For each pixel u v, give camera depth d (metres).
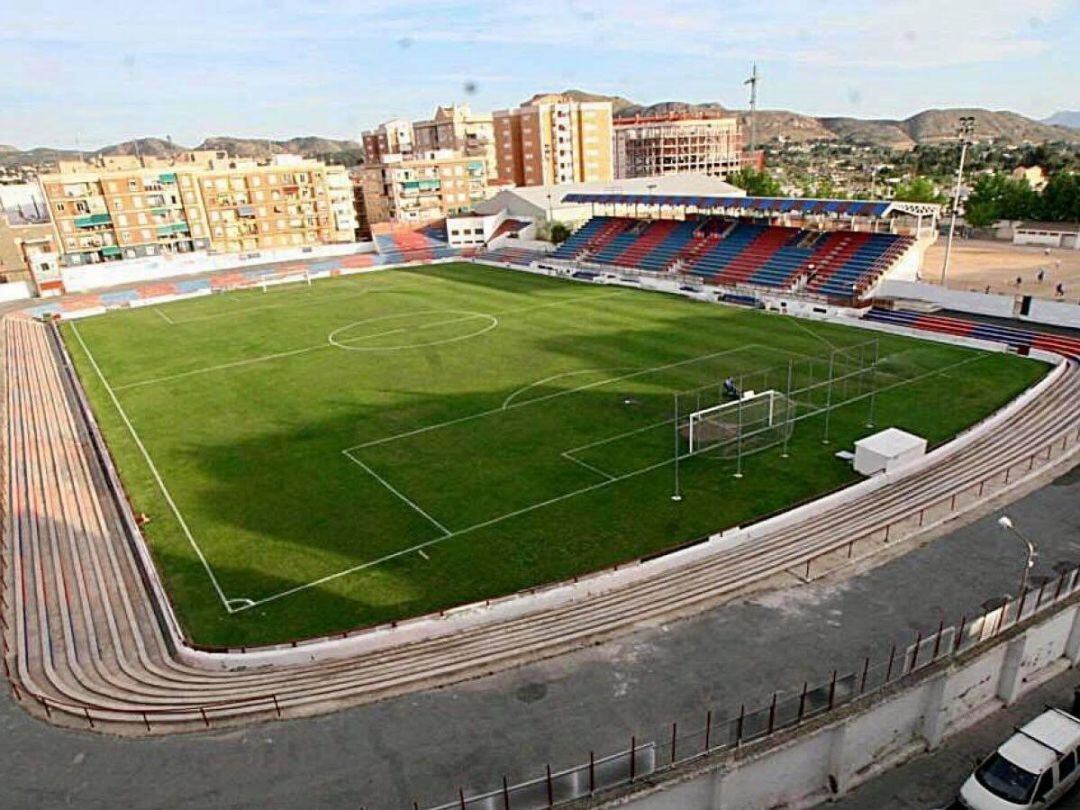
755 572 25.14
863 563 25.23
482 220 105.06
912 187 105.38
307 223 129.12
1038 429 35.62
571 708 19.03
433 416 41.59
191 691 20.80
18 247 108.12
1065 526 26.75
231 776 17.33
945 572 24.36
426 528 29.58
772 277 69.31
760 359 48.75
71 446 41.31
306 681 20.95
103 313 77.88
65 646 23.28
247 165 129.50
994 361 46.25
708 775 13.99
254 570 27.34
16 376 56.22
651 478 32.78
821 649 20.89
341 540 29.06
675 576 25.38
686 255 78.69
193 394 48.44
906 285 59.34
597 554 27.14
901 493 30.27
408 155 144.50
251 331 65.06
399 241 107.81
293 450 38.06
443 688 20.09
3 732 19.28
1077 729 15.60
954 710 16.95
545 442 37.12
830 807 15.27
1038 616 18.00
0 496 34.44
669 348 52.19
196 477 35.66
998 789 14.76
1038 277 64.69
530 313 65.56
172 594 26.11
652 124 192.88
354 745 18.11
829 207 66.31
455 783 16.75
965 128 59.81
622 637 21.97
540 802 14.77
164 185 116.38
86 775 17.62
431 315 67.12
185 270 96.31
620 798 13.46
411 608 24.56
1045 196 93.56
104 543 30.14
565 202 90.44
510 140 165.75
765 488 31.47
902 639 21.11
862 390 42.22
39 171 131.12
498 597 24.66
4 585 26.92
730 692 19.33
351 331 62.72
